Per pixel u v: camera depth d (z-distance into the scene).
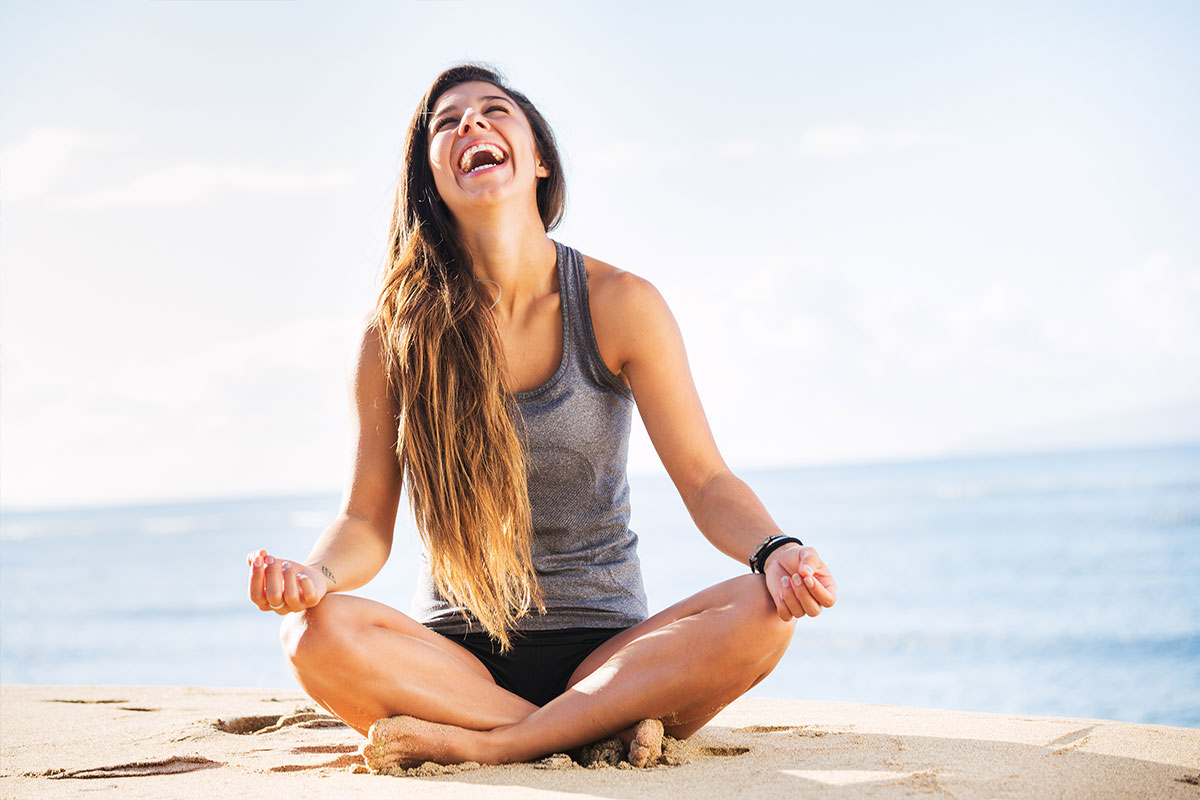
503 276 2.47
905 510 35.00
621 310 2.41
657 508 43.03
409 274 2.46
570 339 2.41
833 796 1.71
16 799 1.91
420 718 2.07
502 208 2.40
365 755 2.04
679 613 2.12
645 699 2.04
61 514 100.25
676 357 2.41
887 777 1.84
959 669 10.63
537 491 2.36
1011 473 62.41
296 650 2.04
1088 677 9.66
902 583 18.02
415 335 2.37
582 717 2.06
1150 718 7.67
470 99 2.50
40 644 16.55
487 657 2.32
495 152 2.43
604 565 2.35
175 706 3.37
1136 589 15.52
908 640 12.76
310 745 2.47
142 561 35.03
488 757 2.06
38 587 27.47
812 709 3.02
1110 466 65.06
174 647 15.41
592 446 2.37
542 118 2.68
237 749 2.46
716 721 2.75
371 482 2.40
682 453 2.38
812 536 27.16
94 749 2.51
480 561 2.29
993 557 20.70
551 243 2.52
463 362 2.36
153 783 2.04
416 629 2.17
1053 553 20.64
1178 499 32.22
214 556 35.47
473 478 2.30
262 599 1.96
